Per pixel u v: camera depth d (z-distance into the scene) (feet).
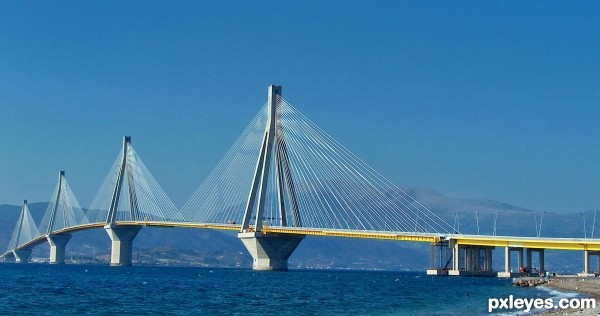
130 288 426.92
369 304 317.01
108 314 267.18
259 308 293.84
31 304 303.48
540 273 618.03
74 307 292.40
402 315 266.57
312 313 274.57
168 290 409.49
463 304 314.76
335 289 439.22
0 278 538.06
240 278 588.91
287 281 547.49
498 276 618.03
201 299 339.57
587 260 569.23
